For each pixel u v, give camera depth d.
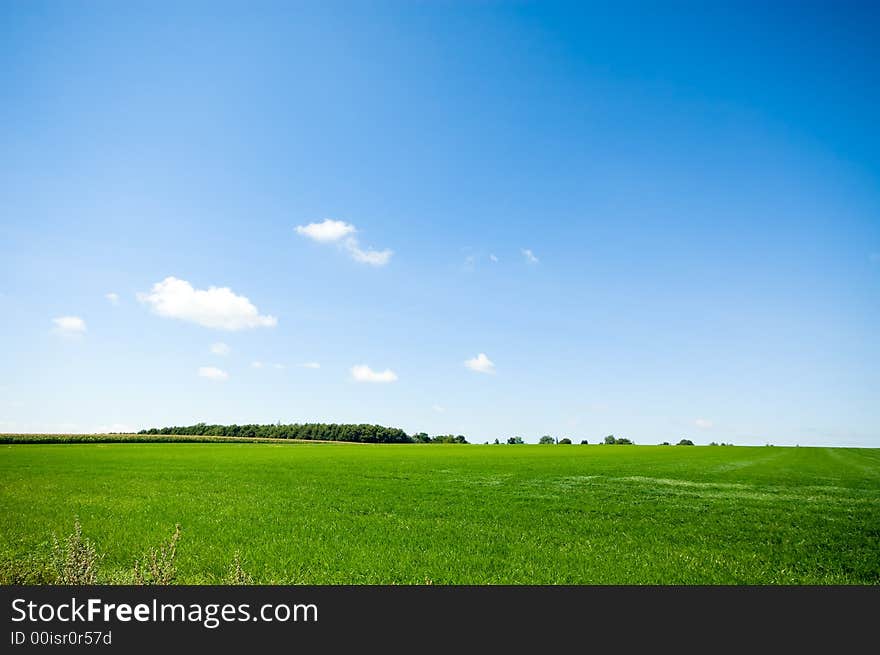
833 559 18.23
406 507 28.22
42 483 38.31
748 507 29.72
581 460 70.56
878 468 59.78
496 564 16.70
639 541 20.41
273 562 16.38
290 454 81.12
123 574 14.62
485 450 105.00
